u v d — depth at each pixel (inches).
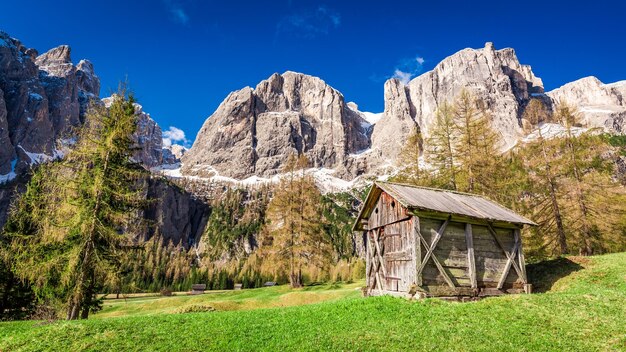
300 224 1955.0
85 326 565.6
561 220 1305.4
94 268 908.0
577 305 541.6
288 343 458.3
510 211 881.5
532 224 811.4
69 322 616.7
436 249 727.7
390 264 804.0
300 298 1355.8
